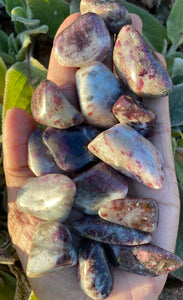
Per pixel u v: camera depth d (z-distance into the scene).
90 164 0.17
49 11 0.23
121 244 0.15
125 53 0.16
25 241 0.16
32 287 0.16
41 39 0.25
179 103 0.23
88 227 0.15
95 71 0.17
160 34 0.26
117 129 0.16
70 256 0.15
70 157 0.17
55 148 0.17
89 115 0.17
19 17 0.22
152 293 0.16
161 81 0.16
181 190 0.22
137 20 0.21
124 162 0.15
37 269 0.15
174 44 0.26
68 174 0.17
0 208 0.22
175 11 0.24
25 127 0.17
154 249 0.15
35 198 0.16
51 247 0.15
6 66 0.24
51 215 0.16
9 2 0.24
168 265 0.15
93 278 0.15
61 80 0.18
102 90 0.17
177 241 0.21
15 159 0.17
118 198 0.16
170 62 0.23
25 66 0.22
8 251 0.20
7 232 0.22
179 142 0.24
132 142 0.16
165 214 0.16
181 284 0.23
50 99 0.16
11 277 0.21
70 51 0.17
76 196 0.16
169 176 0.17
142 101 0.18
